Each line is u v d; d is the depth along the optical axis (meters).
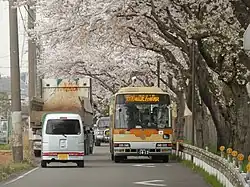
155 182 28.92
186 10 33.72
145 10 36.22
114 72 72.50
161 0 34.03
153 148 43.59
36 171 35.66
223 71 38.97
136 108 44.03
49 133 38.47
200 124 48.00
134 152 43.59
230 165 22.69
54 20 39.19
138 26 42.66
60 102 54.00
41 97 54.09
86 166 39.94
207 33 32.19
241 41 30.94
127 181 29.41
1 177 30.02
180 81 54.22
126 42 50.31
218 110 45.81
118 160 44.47
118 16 37.22
